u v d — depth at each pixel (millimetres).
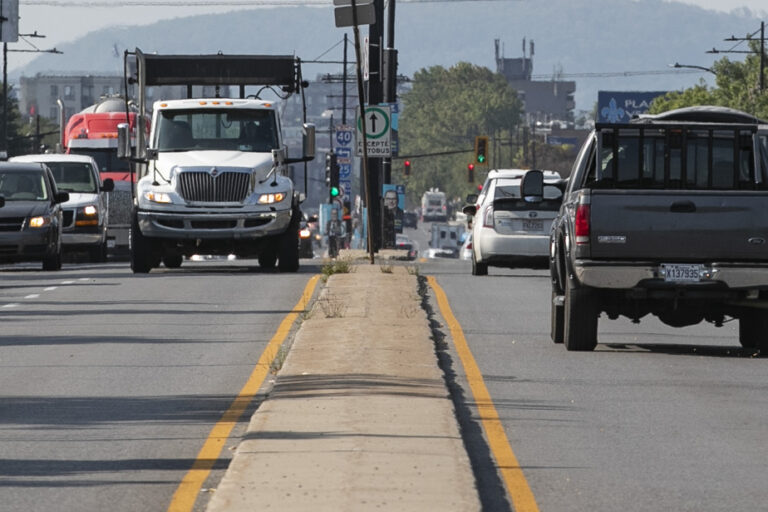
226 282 68500
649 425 30562
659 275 41469
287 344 43844
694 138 43062
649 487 24625
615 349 43781
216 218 75312
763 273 41438
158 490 24203
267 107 78062
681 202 41438
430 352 40281
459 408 32500
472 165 198750
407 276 69250
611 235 41469
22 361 40531
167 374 37812
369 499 22391
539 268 77188
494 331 48094
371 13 76188
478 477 25391
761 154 42906
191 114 77750
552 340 45562
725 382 36906
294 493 22812
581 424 30609
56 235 83438
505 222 75250
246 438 27391
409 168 198750
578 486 24672
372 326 46188
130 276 74812
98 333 47438
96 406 32750
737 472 25891
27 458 26828
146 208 75938
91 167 103562
